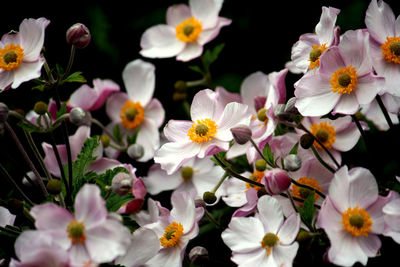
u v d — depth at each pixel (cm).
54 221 84
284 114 91
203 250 91
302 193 93
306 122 96
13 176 104
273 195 91
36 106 95
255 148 92
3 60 94
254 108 102
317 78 91
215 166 103
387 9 92
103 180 92
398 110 92
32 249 83
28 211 90
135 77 111
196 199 93
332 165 94
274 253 89
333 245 86
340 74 91
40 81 94
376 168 93
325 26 93
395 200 87
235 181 97
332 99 91
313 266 89
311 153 94
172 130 93
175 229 92
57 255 83
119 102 111
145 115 110
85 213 84
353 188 88
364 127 96
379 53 91
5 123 91
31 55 94
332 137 95
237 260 89
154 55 112
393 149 98
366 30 91
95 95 106
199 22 111
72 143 101
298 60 96
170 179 105
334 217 87
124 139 110
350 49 90
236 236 90
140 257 90
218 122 93
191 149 92
